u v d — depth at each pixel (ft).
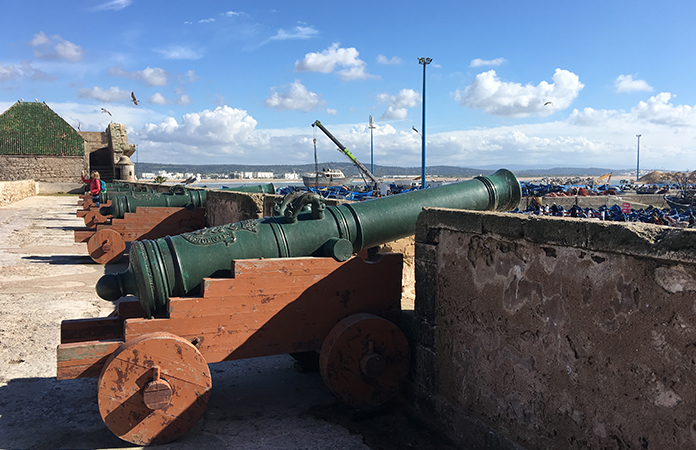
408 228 14.21
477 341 10.81
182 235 12.44
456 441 11.32
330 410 12.49
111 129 136.26
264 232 12.79
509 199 15.69
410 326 13.00
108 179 138.41
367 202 14.20
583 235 8.36
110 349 10.57
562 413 8.89
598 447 8.27
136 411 10.14
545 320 9.18
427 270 12.28
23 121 131.23
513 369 9.91
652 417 7.43
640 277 7.55
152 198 34.06
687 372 6.96
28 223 51.62
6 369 14.12
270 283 11.85
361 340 12.05
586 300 8.40
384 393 12.40
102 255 29.68
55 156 129.08
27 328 17.62
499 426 10.27
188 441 10.69
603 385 8.16
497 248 10.21
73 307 20.51
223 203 29.53
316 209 13.19
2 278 25.67
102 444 10.46
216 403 12.71
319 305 12.41
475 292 10.82
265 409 12.43
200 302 11.27
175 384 10.37
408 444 11.01
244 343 11.73
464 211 10.98
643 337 7.54
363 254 16.61
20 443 10.41
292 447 10.59
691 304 6.88
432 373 12.19
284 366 15.42
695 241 6.69
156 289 11.41
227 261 12.08
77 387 13.24
